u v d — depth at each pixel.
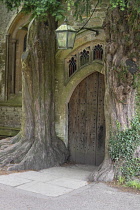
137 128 6.86
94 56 8.39
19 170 7.65
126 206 5.22
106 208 5.11
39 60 8.30
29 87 8.55
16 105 11.73
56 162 8.39
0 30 12.24
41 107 8.42
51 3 5.89
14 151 8.38
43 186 6.35
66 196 5.71
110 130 6.96
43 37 8.25
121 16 6.60
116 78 6.72
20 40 12.29
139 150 6.80
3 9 12.16
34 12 6.23
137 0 5.85
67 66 8.87
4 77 12.11
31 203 5.31
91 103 8.72
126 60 6.63
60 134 8.95
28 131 8.58
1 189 6.07
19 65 12.28
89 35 8.30
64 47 6.74
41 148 8.22
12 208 5.06
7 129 11.90
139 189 6.10
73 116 8.99
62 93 8.92
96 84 8.63
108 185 6.33
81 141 8.86
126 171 6.61
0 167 7.74
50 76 8.54
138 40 6.60
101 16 8.08
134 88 6.86
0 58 12.23
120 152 6.75
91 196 5.70
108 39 6.86
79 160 8.88
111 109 6.94
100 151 8.57
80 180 6.89
